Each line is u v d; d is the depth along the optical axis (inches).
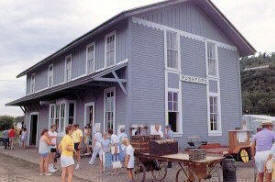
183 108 650.2
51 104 866.1
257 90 1664.6
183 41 677.9
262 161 326.6
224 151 516.4
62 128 775.7
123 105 577.9
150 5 587.2
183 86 659.4
